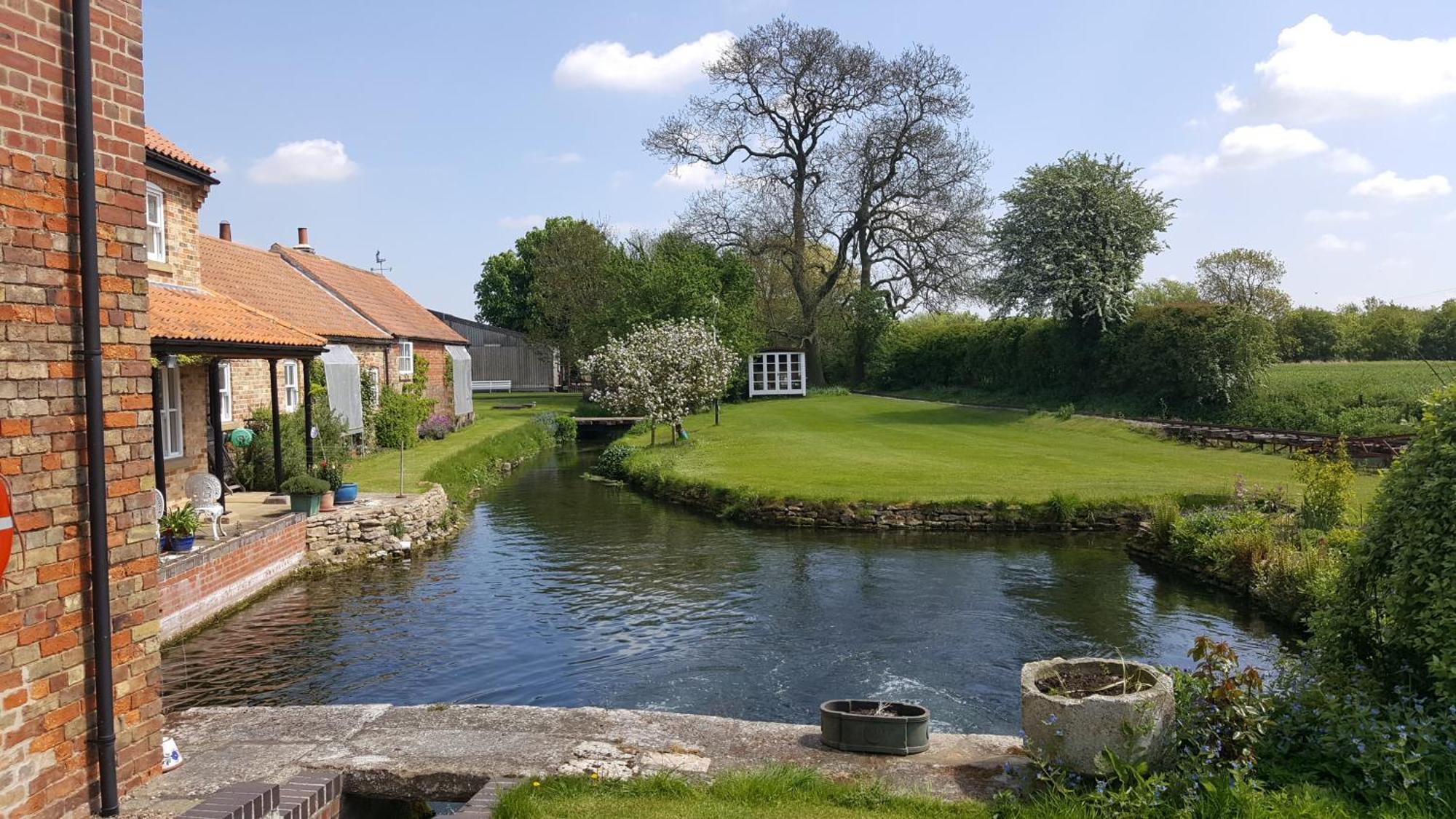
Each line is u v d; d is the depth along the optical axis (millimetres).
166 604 11383
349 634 12383
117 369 5152
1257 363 31859
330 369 23750
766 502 21625
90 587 4926
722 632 12641
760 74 48719
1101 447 29125
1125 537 19328
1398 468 6410
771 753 6223
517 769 5891
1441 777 5016
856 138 48969
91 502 4859
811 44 47500
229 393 19250
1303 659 7098
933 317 61312
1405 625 6016
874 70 47750
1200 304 33844
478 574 16094
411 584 15289
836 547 18594
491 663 11297
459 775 5820
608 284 52719
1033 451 28516
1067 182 38375
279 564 14945
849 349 57344
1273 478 22109
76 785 4812
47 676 4641
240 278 24703
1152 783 4844
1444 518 5773
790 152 51719
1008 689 10461
